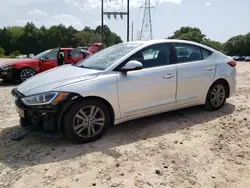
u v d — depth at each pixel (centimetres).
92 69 436
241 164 346
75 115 388
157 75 453
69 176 319
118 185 301
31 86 407
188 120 505
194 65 504
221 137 428
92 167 338
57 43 10875
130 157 362
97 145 399
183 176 319
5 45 10338
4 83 1022
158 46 473
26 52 10519
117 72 423
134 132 449
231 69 562
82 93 385
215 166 341
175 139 421
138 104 440
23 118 402
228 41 9775
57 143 407
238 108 582
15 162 352
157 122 495
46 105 371
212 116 527
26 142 412
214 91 546
